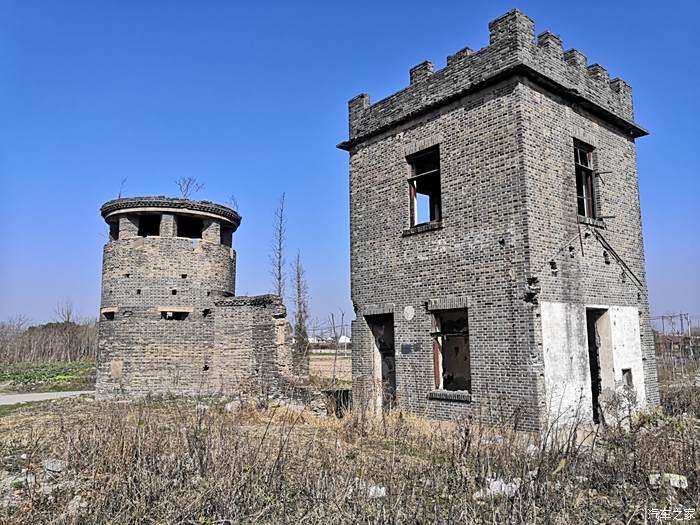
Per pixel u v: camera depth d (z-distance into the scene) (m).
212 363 22.36
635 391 14.16
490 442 8.91
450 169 13.98
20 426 14.65
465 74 13.83
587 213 14.80
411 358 14.49
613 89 16.45
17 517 6.75
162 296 22.00
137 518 6.39
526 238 12.16
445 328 17.61
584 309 13.38
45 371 40.19
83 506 6.93
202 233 23.73
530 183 12.42
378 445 11.12
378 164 16.17
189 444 8.85
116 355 21.38
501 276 12.56
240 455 8.33
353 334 16.38
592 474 8.12
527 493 6.72
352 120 17.31
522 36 12.82
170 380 21.66
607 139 15.55
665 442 9.41
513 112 12.67
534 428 11.54
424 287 14.34
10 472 9.16
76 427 12.70
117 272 21.95
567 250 13.14
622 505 7.02
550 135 13.25
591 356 14.70
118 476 7.38
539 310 12.05
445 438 10.80
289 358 20.92
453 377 18.45
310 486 7.33
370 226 16.23
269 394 20.19
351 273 16.72
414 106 15.12
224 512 6.70
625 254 15.48
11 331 70.75
